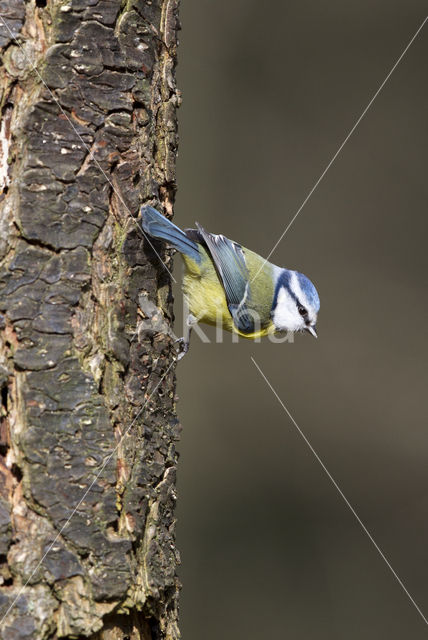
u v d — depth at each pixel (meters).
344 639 14.59
